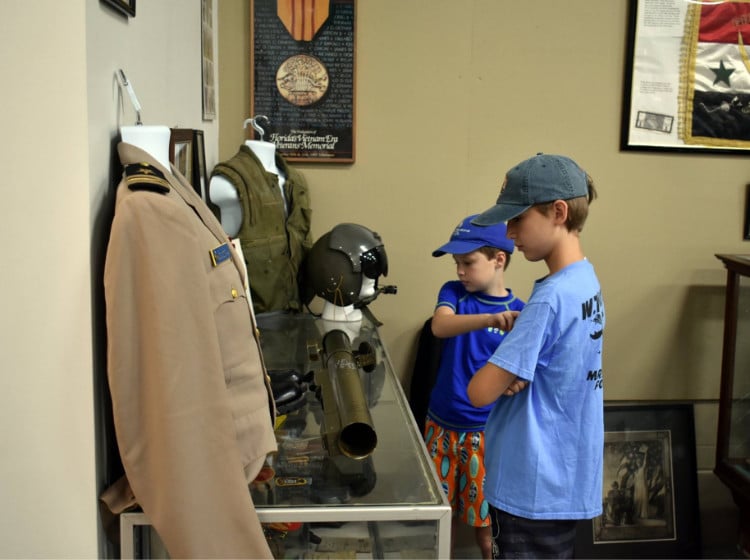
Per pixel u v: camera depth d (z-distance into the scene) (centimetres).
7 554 122
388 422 157
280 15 252
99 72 121
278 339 214
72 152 115
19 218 116
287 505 122
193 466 107
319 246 225
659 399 282
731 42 263
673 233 274
